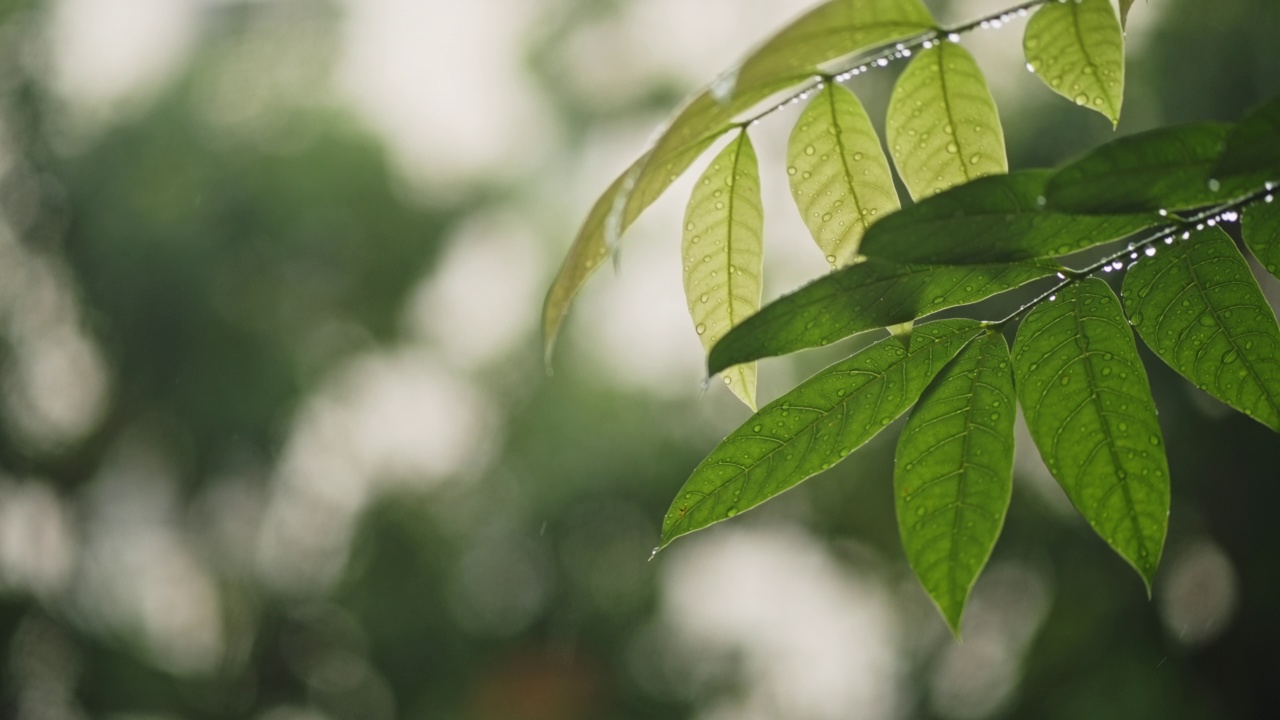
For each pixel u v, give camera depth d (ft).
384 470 31.89
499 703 29.71
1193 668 19.20
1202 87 17.95
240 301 29.53
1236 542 18.58
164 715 28.89
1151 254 2.67
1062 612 20.48
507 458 30.22
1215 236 2.62
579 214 32.55
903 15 2.24
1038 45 2.94
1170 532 19.43
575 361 30.07
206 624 30.91
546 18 30.17
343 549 31.32
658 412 28.50
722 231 2.98
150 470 30.42
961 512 2.77
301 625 30.81
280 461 29.84
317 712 30.68
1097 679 19.67
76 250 28.40
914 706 22.75
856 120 2.87
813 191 2.97
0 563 27.30
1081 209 2.08
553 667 29.53
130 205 28.45
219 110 30.35
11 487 28.07
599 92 30.01
